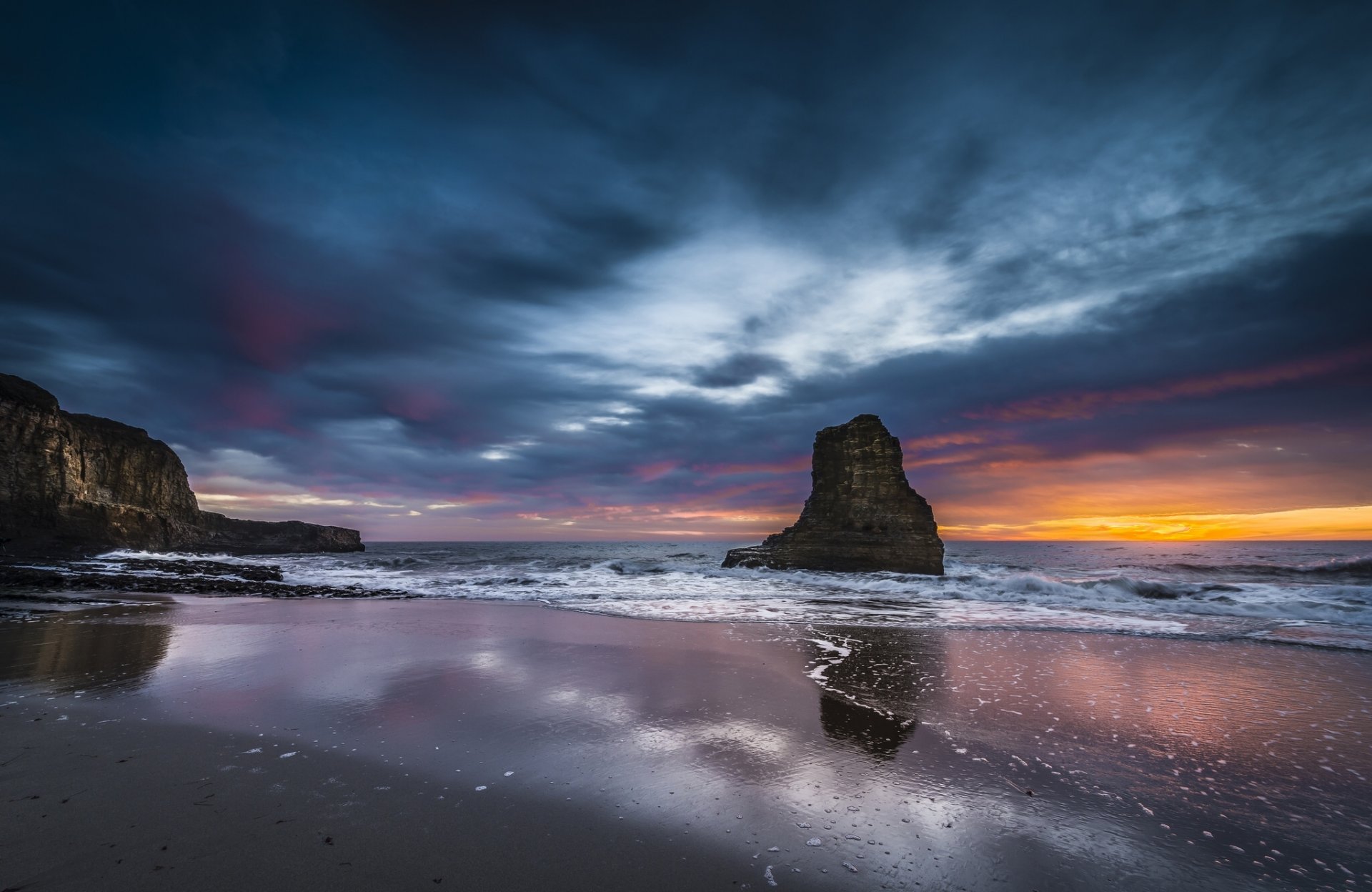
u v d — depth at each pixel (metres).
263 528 67.12
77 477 43.00
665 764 5.52
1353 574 31.86
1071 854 4.12
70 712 6.75
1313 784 5.30
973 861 4.00
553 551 97.12
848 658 10.38
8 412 38.31
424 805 4.61
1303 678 9.13
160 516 51.50
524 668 9.21
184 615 14.90
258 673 8.73
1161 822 4.60
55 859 3.70
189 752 5.59
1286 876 3.93
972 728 6.68
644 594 21.88
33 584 21.48
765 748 5.95
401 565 42.28
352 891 3.47
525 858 3.89
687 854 4.00
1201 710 7.39
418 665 9.32
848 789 5.06
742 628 13.72
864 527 33.00
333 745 5.81
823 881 3.73
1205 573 33.91
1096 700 7.84
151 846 3.89
